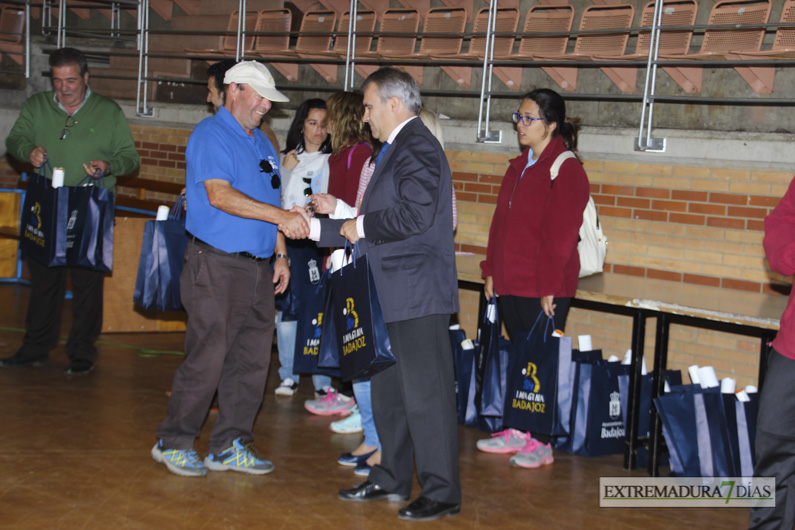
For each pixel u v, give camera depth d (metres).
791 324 2.83
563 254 3.92
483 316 4.85
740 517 3.53
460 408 4.76
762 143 4.65
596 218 4.40
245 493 3.50
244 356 3.73
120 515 3.19
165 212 4.18
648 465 4.00
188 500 3.38
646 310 4.00
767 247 2.89
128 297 6.45
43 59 9.01
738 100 4.69
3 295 7.36
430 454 3.29
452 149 6.09
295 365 4.57
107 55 9.08
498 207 4.31
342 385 4.79
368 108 3.26
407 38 6.62
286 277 3.96
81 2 8.98
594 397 4.20
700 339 4.95
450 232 3.28
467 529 3.24
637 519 3.45
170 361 5.68
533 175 4.07
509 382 4.19
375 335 3.12
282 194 4.59
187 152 3.50
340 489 3.58
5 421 4.21
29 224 4.85
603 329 5.36
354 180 4.27
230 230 3.51
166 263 4.00
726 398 3.79
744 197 4.75
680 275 5.00
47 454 3.79
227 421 3.75
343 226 3.20
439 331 3.25
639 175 5.17
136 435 4.14
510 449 4.25
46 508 3.21
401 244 3.18
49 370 5.20
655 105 5.30
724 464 3.73
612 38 5.46
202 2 8.34
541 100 3.97
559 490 3.76
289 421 4.59
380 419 3.47
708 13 5.18
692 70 5.11
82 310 5.15
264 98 3.52
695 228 4.94
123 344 6.09
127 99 8.53
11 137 4.91
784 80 4.80
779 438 2.86
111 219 4.85
